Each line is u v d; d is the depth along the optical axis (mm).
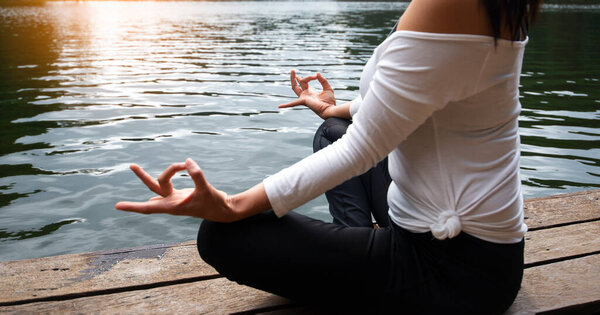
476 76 1053
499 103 1113
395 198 1323
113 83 7398
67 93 6676
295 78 1901
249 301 1534
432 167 1196
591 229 2021
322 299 1330
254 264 1267
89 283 1606
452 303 1259
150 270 1691
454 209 1198
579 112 5715
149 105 5961
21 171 3725
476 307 1259
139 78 7848
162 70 8672
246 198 1198
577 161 4027
